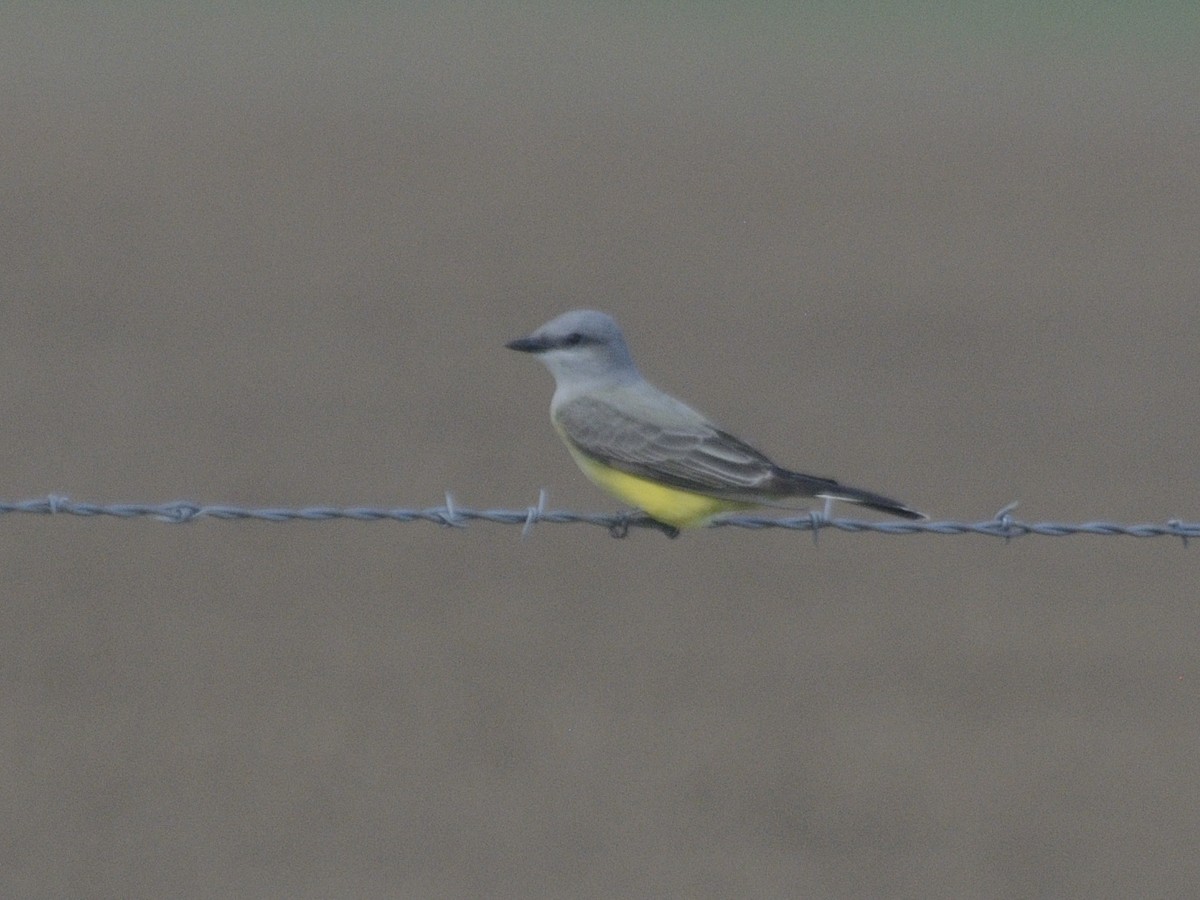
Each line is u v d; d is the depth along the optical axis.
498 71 47.72
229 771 11.59
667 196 33.50
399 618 13.88
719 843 10.98
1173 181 34.53
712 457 8.23
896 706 12.64
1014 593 14.77
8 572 14.63
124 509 7.49
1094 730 12.34
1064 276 27.11
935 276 27.08
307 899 10.11
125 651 13.19
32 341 21.97
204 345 22.11
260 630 13.62
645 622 13.96
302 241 28.92
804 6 60.34
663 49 52.47
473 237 29.77
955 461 17.70
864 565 15.44
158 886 10.35
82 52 46.84
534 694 12.70
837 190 34.06
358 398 19.81
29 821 11.02
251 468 16.98
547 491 16.44
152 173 33.38
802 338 23.14
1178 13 57.78
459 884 10.45
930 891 10.47
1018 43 53.59
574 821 11.16
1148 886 10.59
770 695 12.80
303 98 42.34
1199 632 13.97
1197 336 23.36
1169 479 17.22
